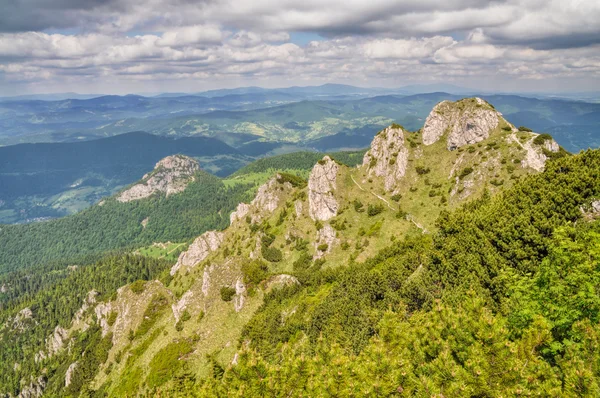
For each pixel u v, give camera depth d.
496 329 26.89
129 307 160.25
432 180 166.25
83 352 187.88
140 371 111.19
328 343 57.03
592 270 32.25
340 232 162.12
